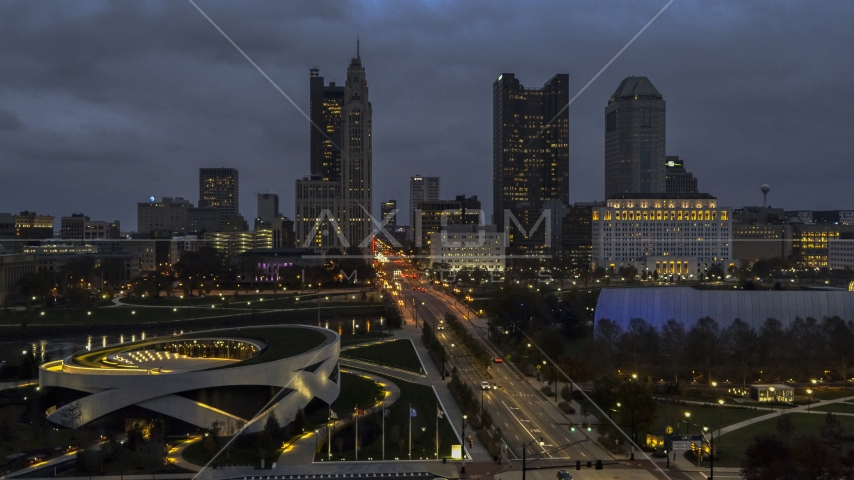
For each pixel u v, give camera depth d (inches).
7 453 6378.0
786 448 5605.3
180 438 7086.6
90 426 7185.0
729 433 7027.6
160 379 7185.0
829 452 5447.8
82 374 7283.5
